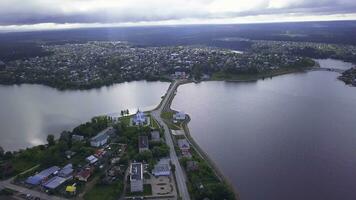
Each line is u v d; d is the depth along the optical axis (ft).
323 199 494.59
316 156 627.87
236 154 637.71
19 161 607.78
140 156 602.85
